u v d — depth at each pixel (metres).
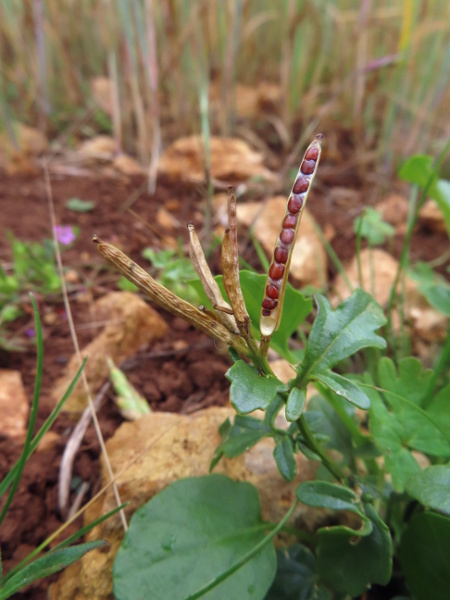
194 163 0.30
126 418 0.17
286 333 0.14
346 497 0.11
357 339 0.11
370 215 0.25
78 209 0.27
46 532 0.14
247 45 0.37
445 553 0.11
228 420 0.13
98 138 0.34
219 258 0.24
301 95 0.36
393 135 0.32
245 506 0.13
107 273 0.23
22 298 0.21
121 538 0.13
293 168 0.32
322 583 0.13
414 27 0.31
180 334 0.21
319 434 0.12
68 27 0.37
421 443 0.13
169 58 0.32
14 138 0.30
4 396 0.17
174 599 0.11
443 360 0.14
